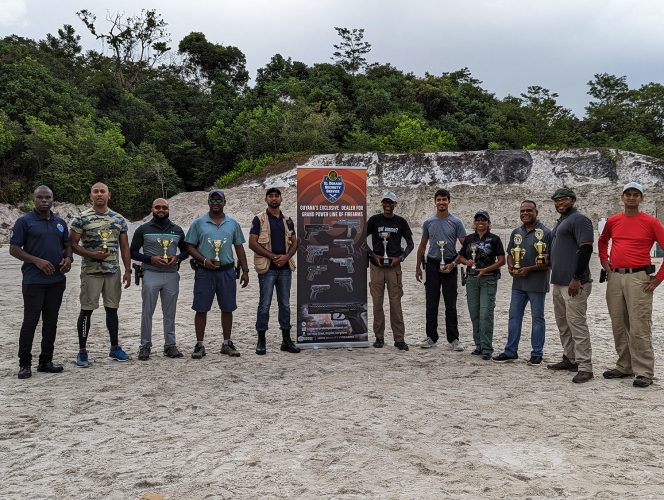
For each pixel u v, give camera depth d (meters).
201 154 53.88
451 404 5.71
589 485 3.87
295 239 8.15
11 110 46.97
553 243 6.97
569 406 5.62
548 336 9.18
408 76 70.88
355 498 3.70
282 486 3.89
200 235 7.72
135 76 68.69
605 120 74.38
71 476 4.08
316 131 48.34
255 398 5.96
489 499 3.67
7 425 5.14
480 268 7.72
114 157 44.84
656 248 21.39
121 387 6.36
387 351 8.25
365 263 8.49
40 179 43.09
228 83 69.06
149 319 7.69
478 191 42.47
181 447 4.62
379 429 5.00
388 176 44.19
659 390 6.16
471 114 64.19
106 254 7.23
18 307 11.79
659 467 4.17
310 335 8.40
